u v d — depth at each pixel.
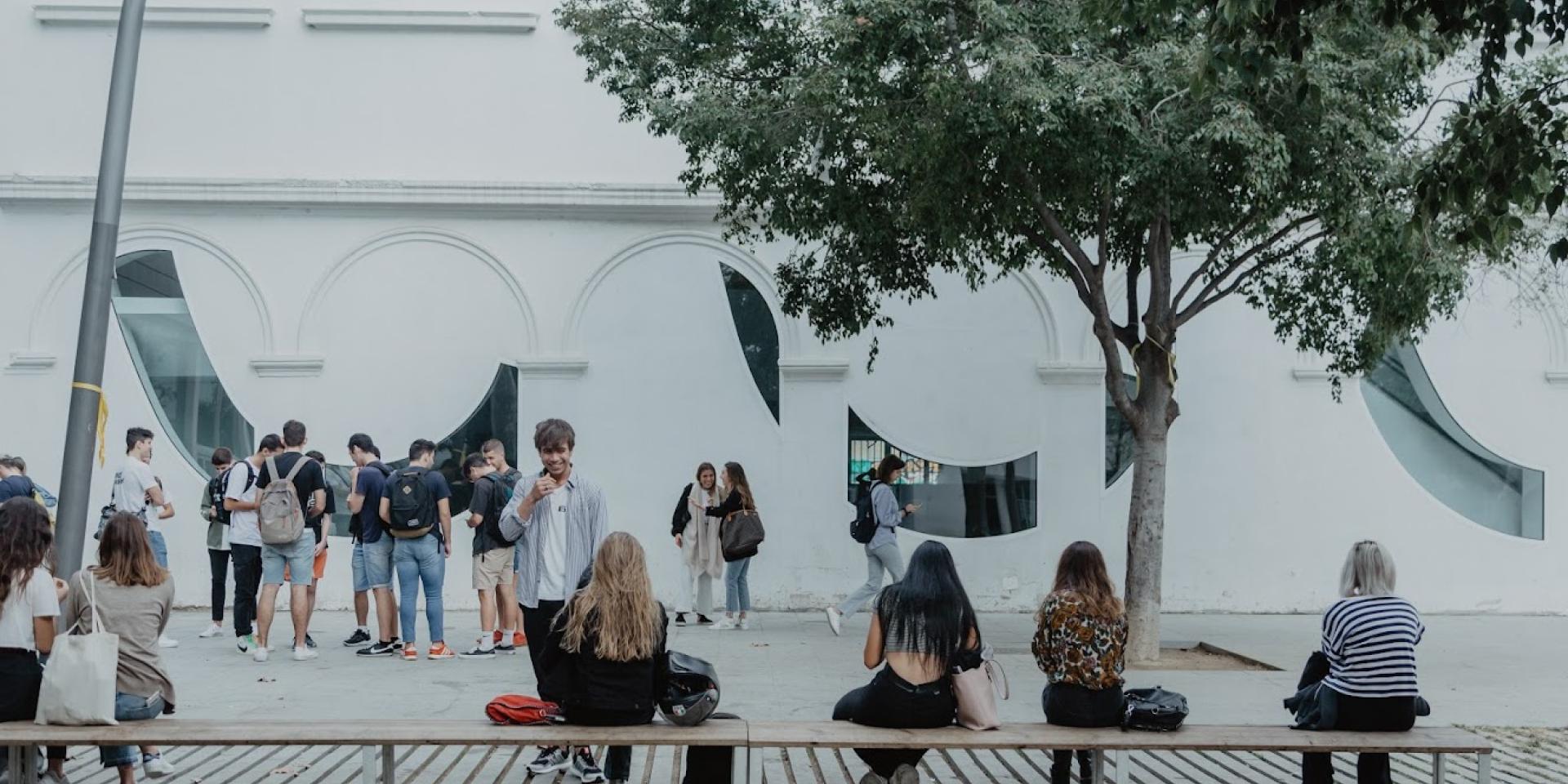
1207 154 10.54
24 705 6.64
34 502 6.78
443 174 16.16
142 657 6.93
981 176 11.23
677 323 16.08
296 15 16.17
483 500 12.54
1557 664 12.61
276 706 9.72
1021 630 14.55
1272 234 14.88
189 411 15.87
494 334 16.05
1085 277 12.58
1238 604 16.11
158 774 7.75
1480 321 16.36
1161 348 12.47
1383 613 6.81
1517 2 7.36
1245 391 16.20
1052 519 15.99
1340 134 10.62
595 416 16.00
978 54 10.52
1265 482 16.19
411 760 8.39
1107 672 6.82
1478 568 16.28
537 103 16.23
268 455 12.49
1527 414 16.33
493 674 11.34
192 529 15.75
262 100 16.11
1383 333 12.27
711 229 16.09
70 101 15.97
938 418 16.02
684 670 6.74
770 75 12.66
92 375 8.05
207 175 16.00
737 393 16.05
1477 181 7.71
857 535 14.05
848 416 16.03
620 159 16.19
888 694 6.72
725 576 14.95
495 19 16.14
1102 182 10.57
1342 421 16.25
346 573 15.84
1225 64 7.82
